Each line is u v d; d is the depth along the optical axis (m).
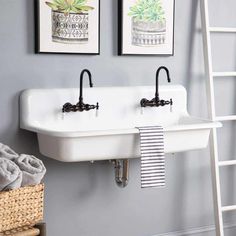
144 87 3.16
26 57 2.90
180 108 3.28
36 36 2.89
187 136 2.95
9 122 2.89
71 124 2.98
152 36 3.19
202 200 3.47
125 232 3.26
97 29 3.03
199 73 3.38
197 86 3.39
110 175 3.19
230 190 3.55
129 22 3.11
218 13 3.40
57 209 3.06
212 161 3.33
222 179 3.52
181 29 3.31
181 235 3.41
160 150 2.84
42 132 2.70
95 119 3.04
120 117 3.11
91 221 3.16
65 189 3.07
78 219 3.12
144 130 2.80
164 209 3.37
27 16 2.88
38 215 2.62
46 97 2.91
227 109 3.50
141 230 3.30
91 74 3.07
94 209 3.16
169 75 3.26
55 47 2.94
